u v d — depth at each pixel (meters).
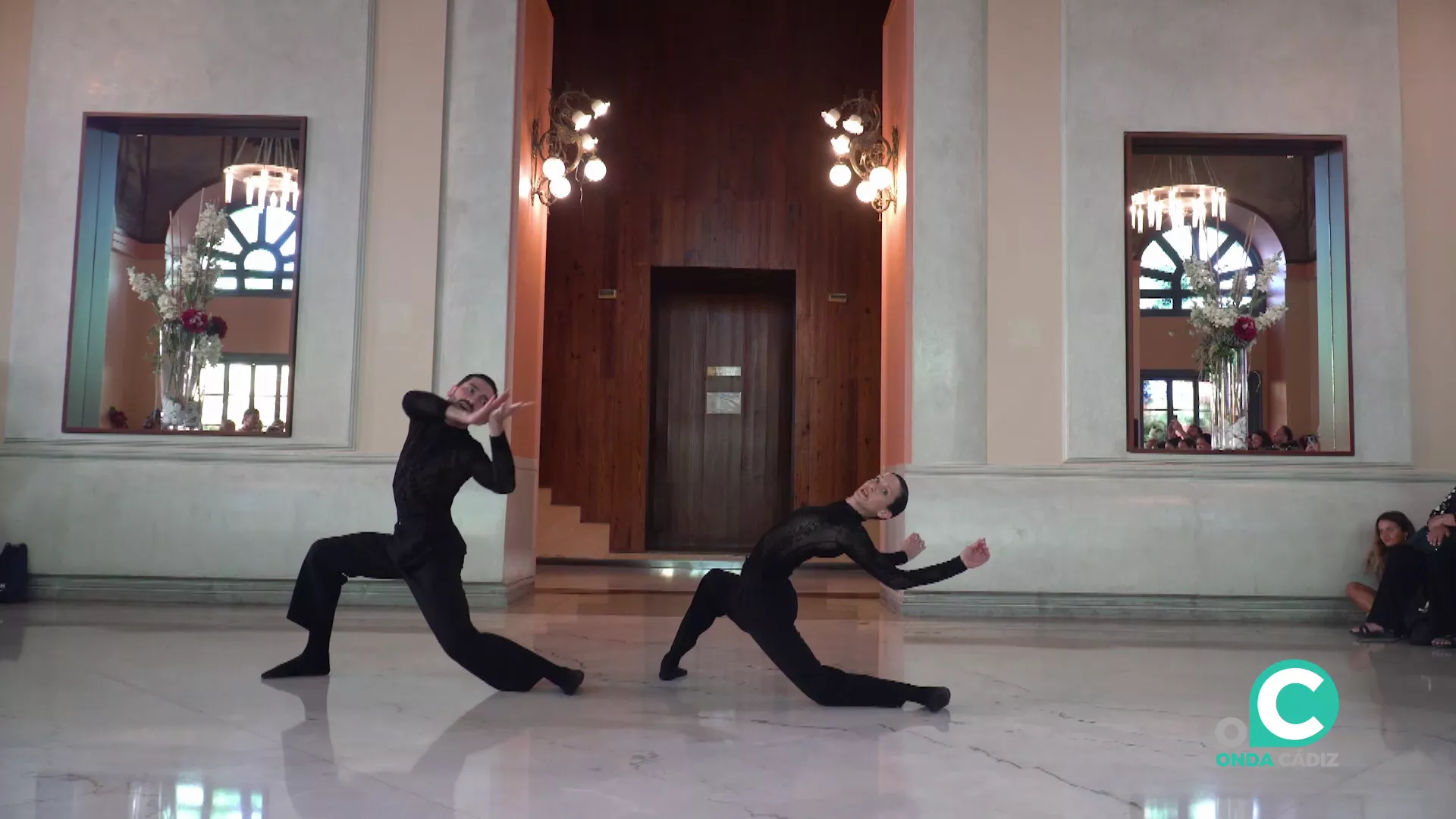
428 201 7.01
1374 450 6.87
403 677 4.19
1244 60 7.12
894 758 3.00
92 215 7.06
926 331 7.00
